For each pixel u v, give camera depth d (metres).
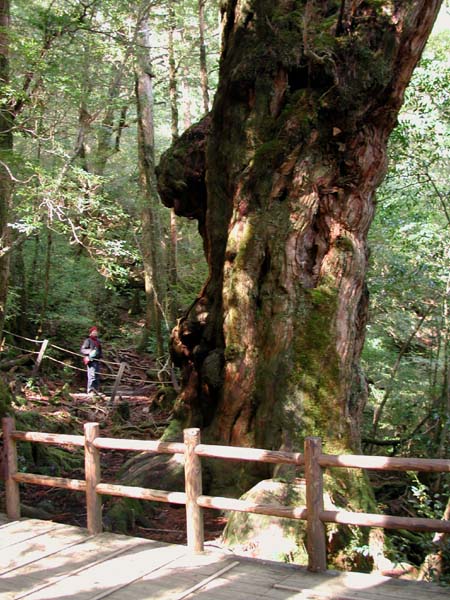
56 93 12.25
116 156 24.08
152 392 16.33
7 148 11.33
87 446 5.24
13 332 17.84
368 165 7.12
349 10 6.77
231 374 7.19
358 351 7.77
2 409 8.57
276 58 7.26
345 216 7.18
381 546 5.93
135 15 15.72
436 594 3.84
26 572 4.43
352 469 6.43
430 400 10.25
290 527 5.54
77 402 14.52
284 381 6.80
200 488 4.77
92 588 4.12
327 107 6.91
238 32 7.68
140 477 7.35
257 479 6.84
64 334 19.16
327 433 6.61
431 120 9.54
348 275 7.09
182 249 23.45
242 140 7.50
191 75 24.23
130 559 4.62
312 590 3.95
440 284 9.81
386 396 10.12
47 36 12.27
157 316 17.91
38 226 9.99
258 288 7.22
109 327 22.47
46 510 7.41
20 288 18.19
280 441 6.64
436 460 3.91
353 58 6.77
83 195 11.24
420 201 10.87
